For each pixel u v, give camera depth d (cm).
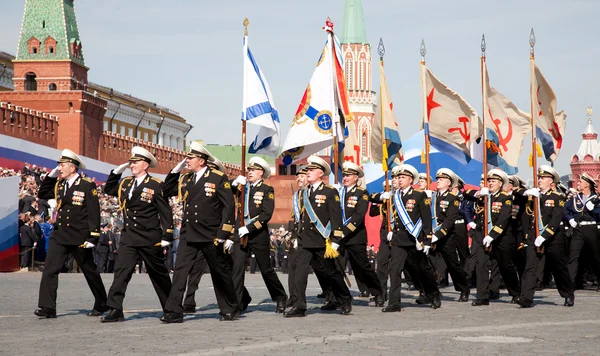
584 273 3097
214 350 1223
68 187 1736
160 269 1709
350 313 1838
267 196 1888
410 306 2078
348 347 1259
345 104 2455
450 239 2209
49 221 3891
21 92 6581
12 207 3591
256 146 2159
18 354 1190
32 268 3716
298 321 1675
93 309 1772
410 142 4559
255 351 1214
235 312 1709
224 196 1664
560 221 1991
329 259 1792
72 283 2953
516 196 2148
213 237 1664
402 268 1923
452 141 2572
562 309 1962
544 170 2038
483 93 2236
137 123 10550
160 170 7700
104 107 6912
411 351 1216
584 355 1182
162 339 1361
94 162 5572
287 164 2392
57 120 6462
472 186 4425
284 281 3538
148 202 1680
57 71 7131
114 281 1664
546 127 2433
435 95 2517
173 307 1634
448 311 1917
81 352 1208
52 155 5238
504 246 2095
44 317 1717
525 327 1554
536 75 2366
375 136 2602
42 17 7219
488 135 2592
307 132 2327
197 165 1675
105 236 3978
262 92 2042
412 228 1922
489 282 2253
